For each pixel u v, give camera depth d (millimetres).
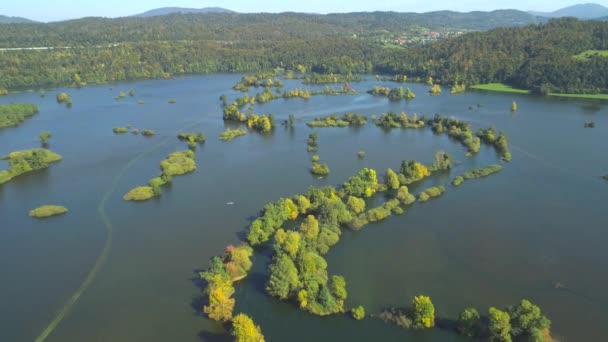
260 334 91188
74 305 110125
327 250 128375
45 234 144750
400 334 96938
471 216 150000
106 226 148625
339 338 96312
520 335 92625
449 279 116375
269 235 135625
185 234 142000
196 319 103312
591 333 96938
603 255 126250
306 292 104500
